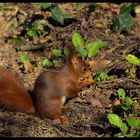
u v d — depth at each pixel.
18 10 14.51
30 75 11.97
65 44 12.99
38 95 9.98
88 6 14.59
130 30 13.67
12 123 9.90
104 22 13.95
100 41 12.48
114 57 12.47
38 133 9.80
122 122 9.84
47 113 10.00
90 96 11.21
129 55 11.50
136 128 9.89
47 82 9.95
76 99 11.09
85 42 13.09
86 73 10.13
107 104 10.98
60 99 10.00
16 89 10.02
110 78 11.69
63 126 10.09
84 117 10.51
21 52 12.98
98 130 10.12
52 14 13.65
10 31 13.84
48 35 13.54
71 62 10.05
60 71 10.09
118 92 10.95
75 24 13.71
